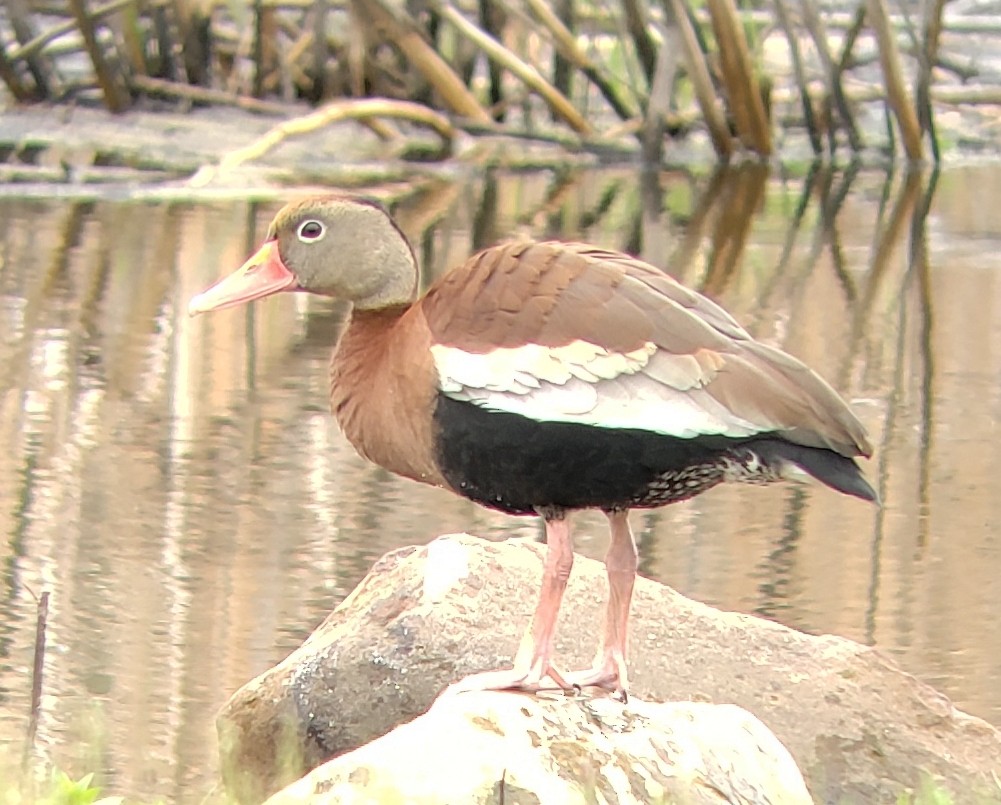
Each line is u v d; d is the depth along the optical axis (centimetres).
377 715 931
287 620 1131
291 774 905
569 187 2548
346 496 1331
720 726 776
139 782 930
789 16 2730
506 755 724
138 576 1188
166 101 2633
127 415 1488
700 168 2703
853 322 1825
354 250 862
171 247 2036
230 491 1336
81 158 2475
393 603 954
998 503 1343
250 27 2708
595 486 772
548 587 797
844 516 1326
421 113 2572
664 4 2680
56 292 1844
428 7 2664
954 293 1948
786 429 736
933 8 2684
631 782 731
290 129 2425
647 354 755
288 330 1759
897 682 950
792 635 970
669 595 983
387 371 819
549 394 763
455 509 1319
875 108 2936
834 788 917
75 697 1026
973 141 2869
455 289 804
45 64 2628
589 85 2905
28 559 1207
